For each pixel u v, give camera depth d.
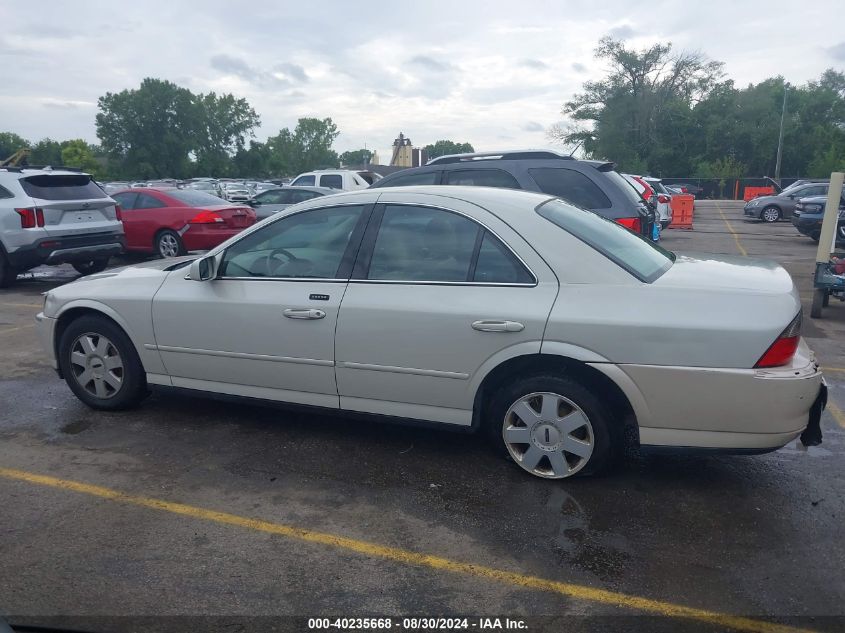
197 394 4.83
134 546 3.40
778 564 3.23
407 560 3.28
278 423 4.99
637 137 63.06
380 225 4.26
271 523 3.62
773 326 3.48
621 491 3.93
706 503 3.80
